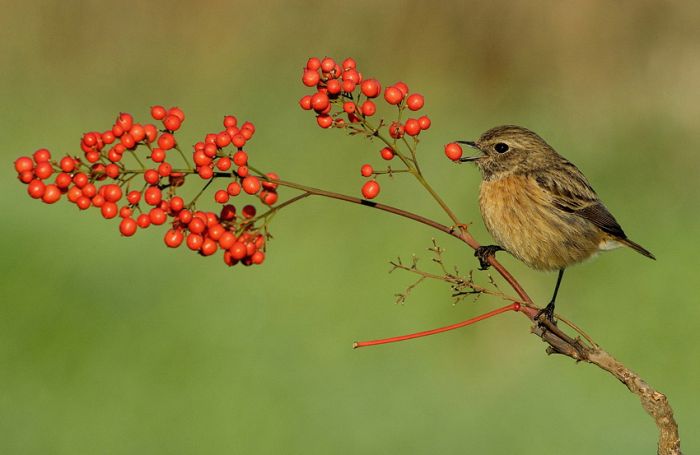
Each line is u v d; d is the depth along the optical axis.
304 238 13.64
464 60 20.39
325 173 15.50
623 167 16.34
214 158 5.93
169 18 20.70
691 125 18.00
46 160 5.93
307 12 20.92
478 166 9.40
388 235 13.52
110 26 20.55
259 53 20.44
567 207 9.05
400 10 20.67
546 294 12.66
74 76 20.05
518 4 20.14
